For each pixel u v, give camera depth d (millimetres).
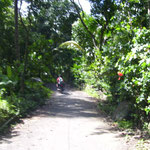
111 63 9188
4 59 16188
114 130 7383
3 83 10094
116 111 9367
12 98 10391
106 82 10930
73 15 18188
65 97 18344
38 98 13523
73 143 5715
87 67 13828
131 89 7609
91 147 5387
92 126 7980
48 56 19031
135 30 6594
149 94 6570
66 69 36438
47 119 9086
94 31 16281
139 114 7926
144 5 9789
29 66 16641
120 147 5379
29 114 10031
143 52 5969
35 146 5379
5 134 6492
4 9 15164
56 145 5508
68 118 9516
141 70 6199
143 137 6289
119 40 8273
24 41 16484
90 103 15055
